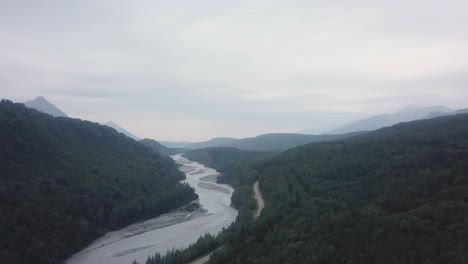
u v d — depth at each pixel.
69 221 130.62
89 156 198.62
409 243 67.81
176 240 137.38
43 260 106.94
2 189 120.06
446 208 76.56
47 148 171.50
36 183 138.12
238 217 140.00
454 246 63.31
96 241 136.88
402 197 91.31
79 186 155.62
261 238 100.31
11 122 163.38
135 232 149.25
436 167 103.12
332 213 96.31
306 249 79.00
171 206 192.75
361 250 71.62
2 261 97.38
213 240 111.75
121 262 114.25
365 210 90.94
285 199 133.62
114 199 167.62
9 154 143.88
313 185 136.00
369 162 132.50
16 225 111.12
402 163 116.56
